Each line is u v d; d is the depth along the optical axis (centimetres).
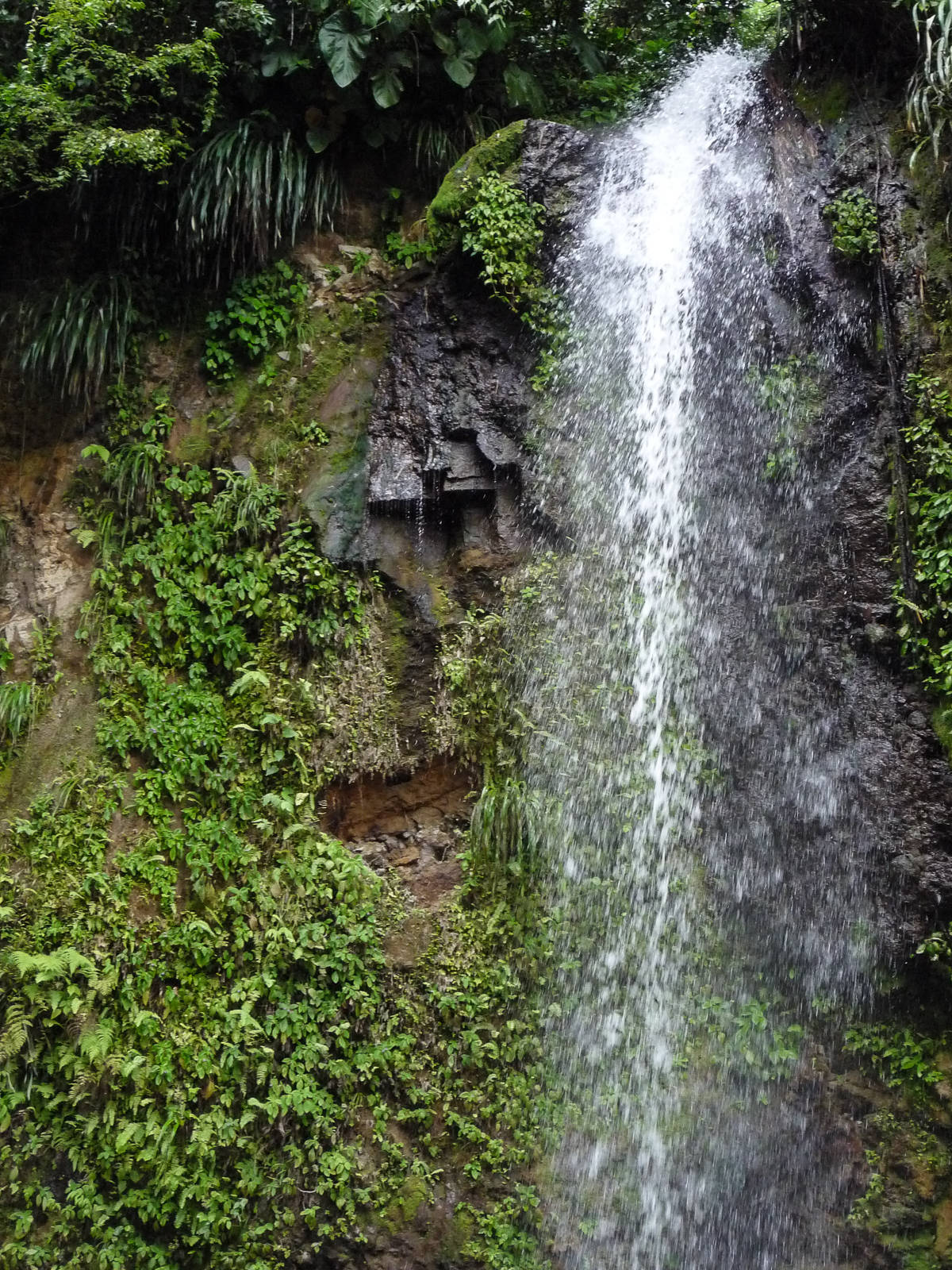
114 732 624
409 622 654
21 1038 549
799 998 577
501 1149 570
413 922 611
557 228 697
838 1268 538
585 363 688
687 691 640
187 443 692
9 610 664
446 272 696
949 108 633
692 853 616
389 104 713
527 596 653
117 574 658
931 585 572
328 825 634
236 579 655
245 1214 554
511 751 634
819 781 594
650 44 846
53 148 664
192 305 721
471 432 675
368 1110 577
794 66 734
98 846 602
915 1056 543
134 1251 539
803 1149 557
